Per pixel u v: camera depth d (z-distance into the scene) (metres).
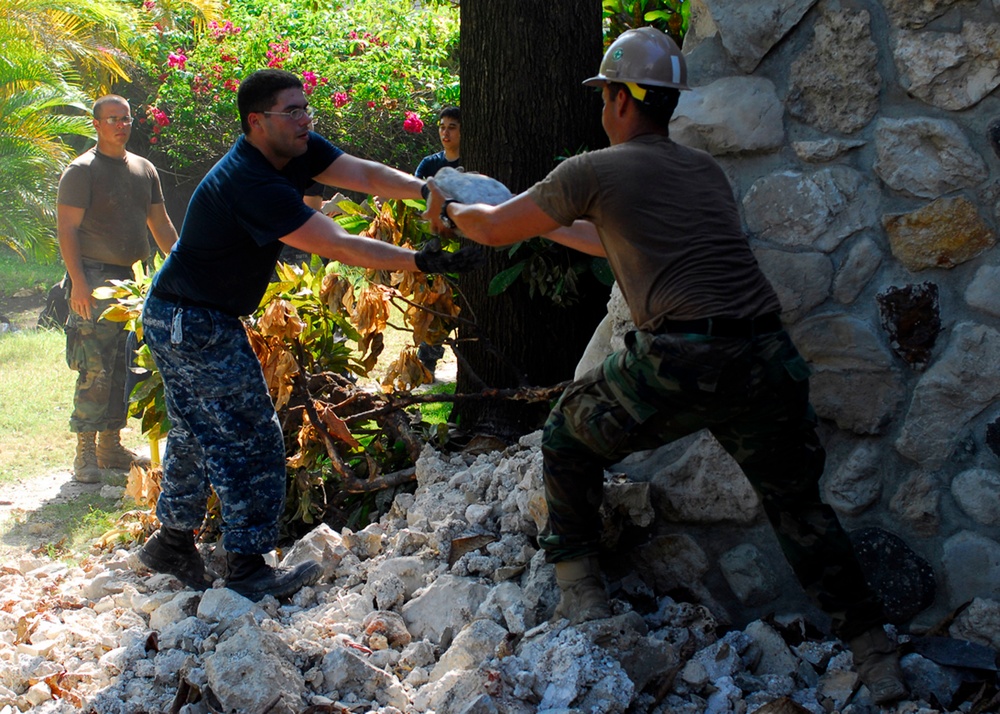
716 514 3.52
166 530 3.98
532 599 3.33
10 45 12.09
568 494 3.06
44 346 8.79
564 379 5.18
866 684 2.95
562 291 4.82
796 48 3.40
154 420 4.89
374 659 3.29
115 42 13.15
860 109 3.34
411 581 3.70
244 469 3.68
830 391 3.45
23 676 3.32
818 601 2.96
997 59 3.18
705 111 3.48
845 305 3.41
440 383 7.45
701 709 3.00
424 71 14.28
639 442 2.92
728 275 2.76
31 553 4.72
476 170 5.15
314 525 4.88
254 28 14.35
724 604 3.54
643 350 2.78
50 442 6.52
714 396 2.72
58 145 12.43
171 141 13.67
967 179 3.25
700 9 3.57
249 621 3.27
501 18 4.95
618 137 2.97
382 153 13.90
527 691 2.90
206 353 3.61
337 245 3.35
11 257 13.68
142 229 6.03
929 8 3.23
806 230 3.43
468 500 4.12
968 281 3.29
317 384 4.92
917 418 3.36
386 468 5.07
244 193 3.40
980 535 3.30
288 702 2.94
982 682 3.04
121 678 3.28
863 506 3.42
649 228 2.77
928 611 3.37
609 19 5.99
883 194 3.35
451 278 5.18
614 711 2.84
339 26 14.69
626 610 3.25
